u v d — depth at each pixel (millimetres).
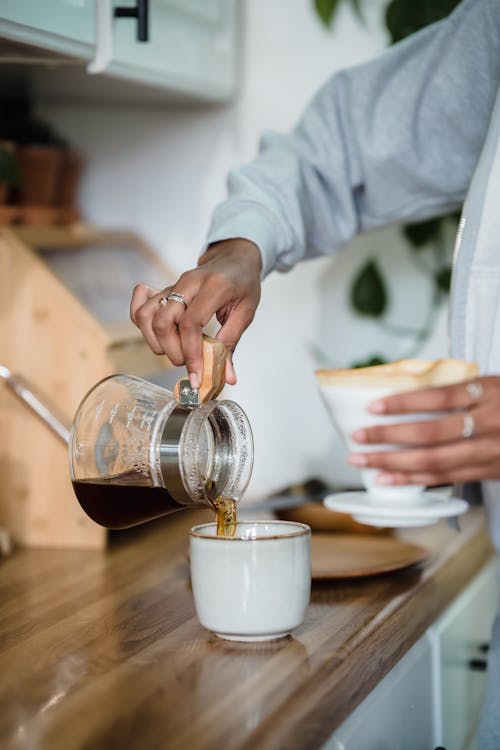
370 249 1732
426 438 798
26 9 1080
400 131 1263
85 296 1507
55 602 1161
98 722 781
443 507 907
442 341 1723
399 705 1045
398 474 824
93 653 962
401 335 1740
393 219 1354
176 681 875
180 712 800
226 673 894
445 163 1267
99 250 1655
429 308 1723
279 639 997
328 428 1787
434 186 1287
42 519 1471
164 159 1807
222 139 1779
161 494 928
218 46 1657
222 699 828
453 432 796
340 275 1751
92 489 951
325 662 918
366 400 824
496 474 820
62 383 1452
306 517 1506
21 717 794
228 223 1178
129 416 944
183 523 1634
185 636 1014
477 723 1505
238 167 1286
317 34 1714
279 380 1796
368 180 1313
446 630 1271
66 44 1204
